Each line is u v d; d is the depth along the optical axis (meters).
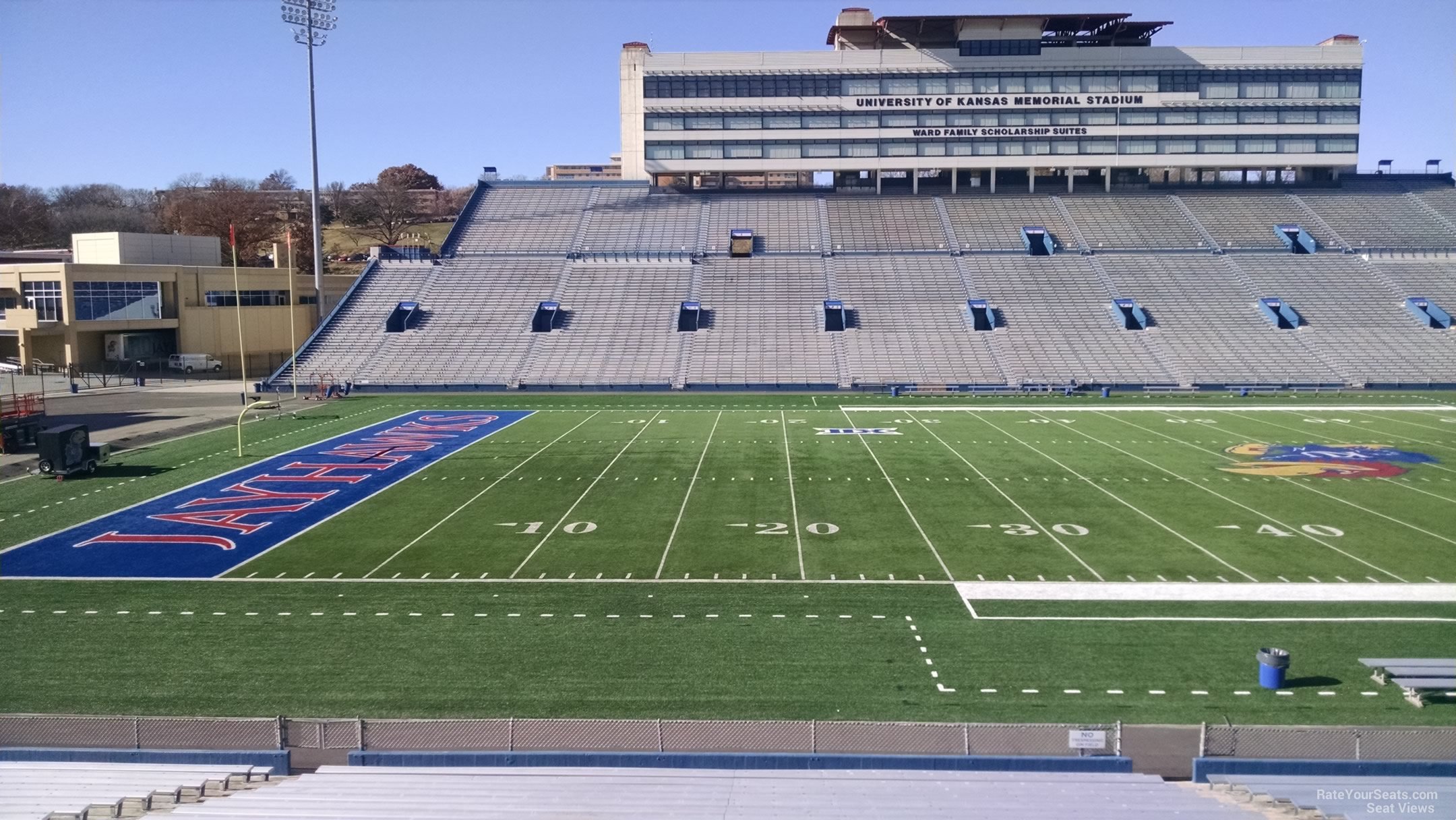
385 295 70.31
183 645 19.56
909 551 25.62
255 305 77.06
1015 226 74.31
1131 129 75.38
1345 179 79.81
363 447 41.28
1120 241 72.31
